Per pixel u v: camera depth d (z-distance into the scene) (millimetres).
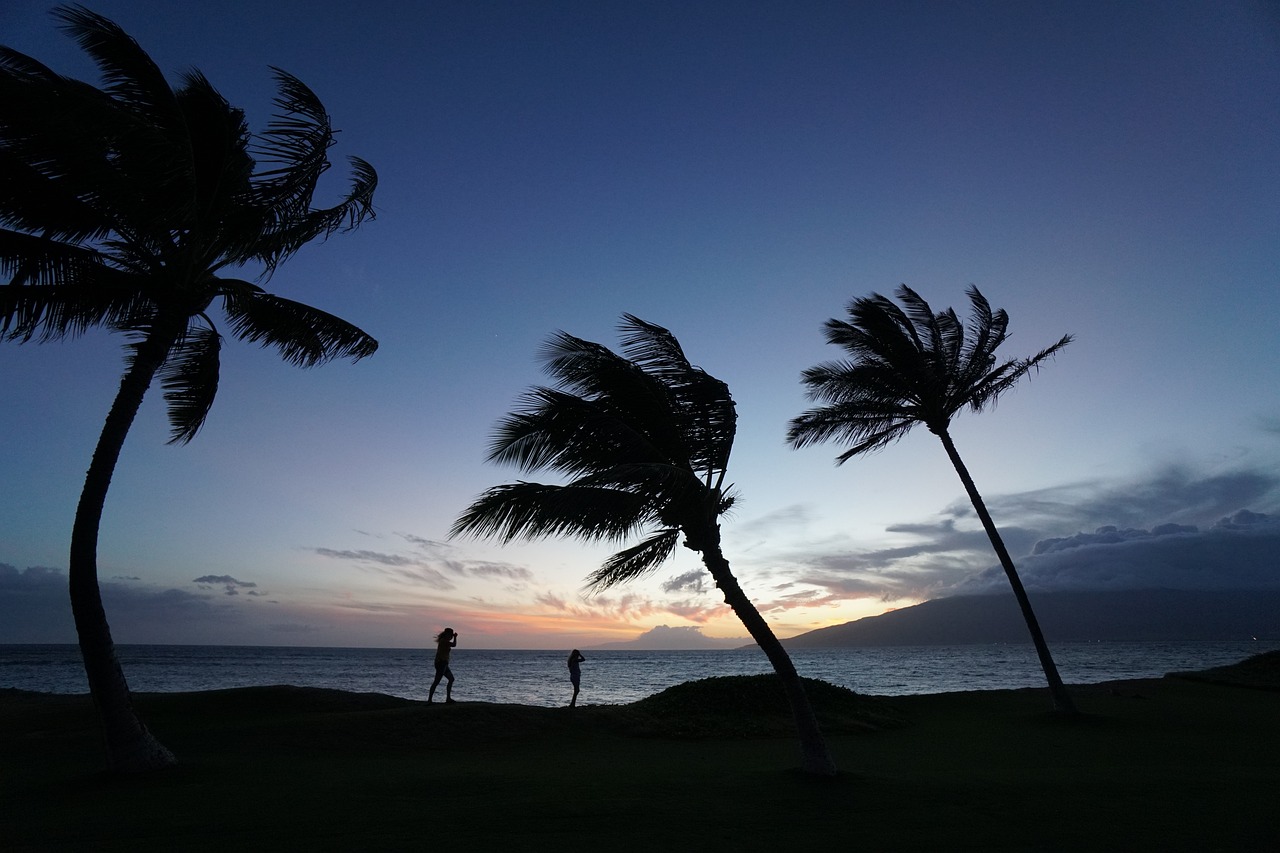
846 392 20875
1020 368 20828
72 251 10805
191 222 11125
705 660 158625
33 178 10281
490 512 10648
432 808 8523
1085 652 162500
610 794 9523
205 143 11586
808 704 11523
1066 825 8250
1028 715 20172
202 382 14742
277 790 9406
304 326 13828
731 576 11789
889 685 55656
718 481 12383
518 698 41000
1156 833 7938
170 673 65875
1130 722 18703
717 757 13594
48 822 7742
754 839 7480
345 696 19375
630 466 10148
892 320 20844
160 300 11633
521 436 11594
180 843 6938
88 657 10484
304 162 12492
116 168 10125
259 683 53188
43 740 13930
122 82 10820
